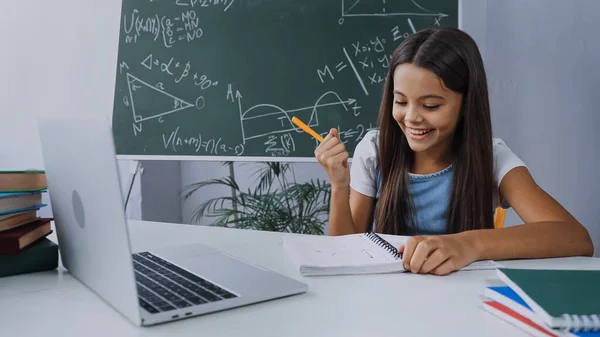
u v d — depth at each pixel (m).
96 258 0.63
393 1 1.99
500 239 0.88
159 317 0.57
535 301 0.53
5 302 0.66
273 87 2.14
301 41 2.10
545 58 2.11
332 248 0.90
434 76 1.08
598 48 2.04
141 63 2.35
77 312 0.62
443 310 0.63
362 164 1.46
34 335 0.55
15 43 2.78
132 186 2.72
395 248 0.87
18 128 2.82
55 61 2.70
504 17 2.14
